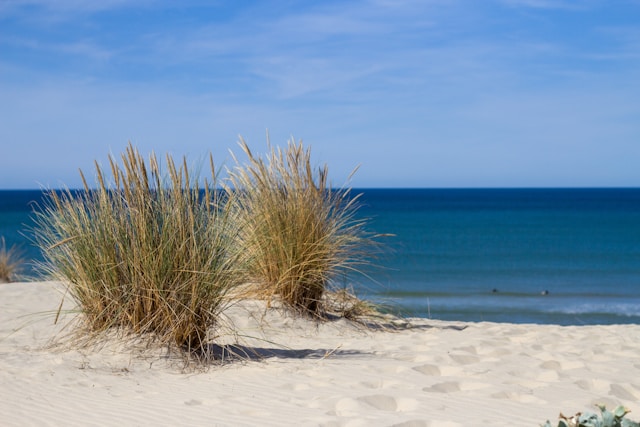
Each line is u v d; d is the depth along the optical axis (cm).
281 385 463
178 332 543
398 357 577
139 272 551
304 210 757
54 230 602
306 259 748
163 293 548
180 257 549
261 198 763
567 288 1639
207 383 473
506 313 1260
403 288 1603
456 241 3309
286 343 653
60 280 602
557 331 796
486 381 481
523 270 2044
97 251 564
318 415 384
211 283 550
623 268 2127
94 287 565
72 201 584
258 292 758
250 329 682
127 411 401
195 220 561
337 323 750
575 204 10219
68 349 554
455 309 1300
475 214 6738
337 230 780
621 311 1295
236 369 518
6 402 419
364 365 533
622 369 545
